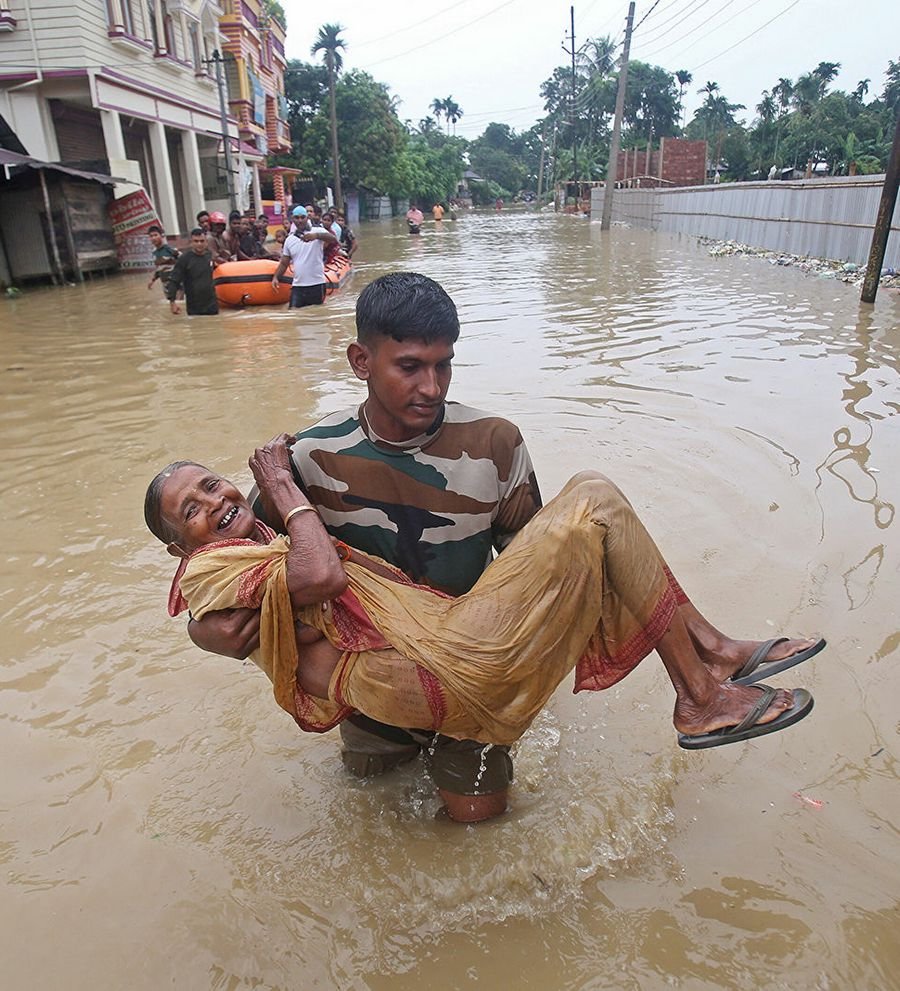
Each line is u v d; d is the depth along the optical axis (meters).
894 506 4.53
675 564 4.02
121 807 2.68
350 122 50.91
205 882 2.38
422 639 2.13
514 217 58.41
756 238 20.75
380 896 2.30
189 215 27.92
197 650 3.58
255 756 2.91
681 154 47.69
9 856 2.50
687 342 9.01
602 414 6.44
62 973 2.12
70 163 20.48
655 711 3.03
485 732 2.23
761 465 5.22
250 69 34.50
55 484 5.51
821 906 2.20
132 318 12.69
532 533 2.15
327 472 2.36
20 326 12.11
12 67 18.91
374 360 2.10
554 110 88.19
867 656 3.26
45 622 3.82
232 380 8.20
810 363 7.75
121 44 20.81
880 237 10.67
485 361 8.51
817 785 2.63
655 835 2.46
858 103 69.00
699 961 2.07
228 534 2.32
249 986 2.07
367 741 2.64
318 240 13.12
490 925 2.21
